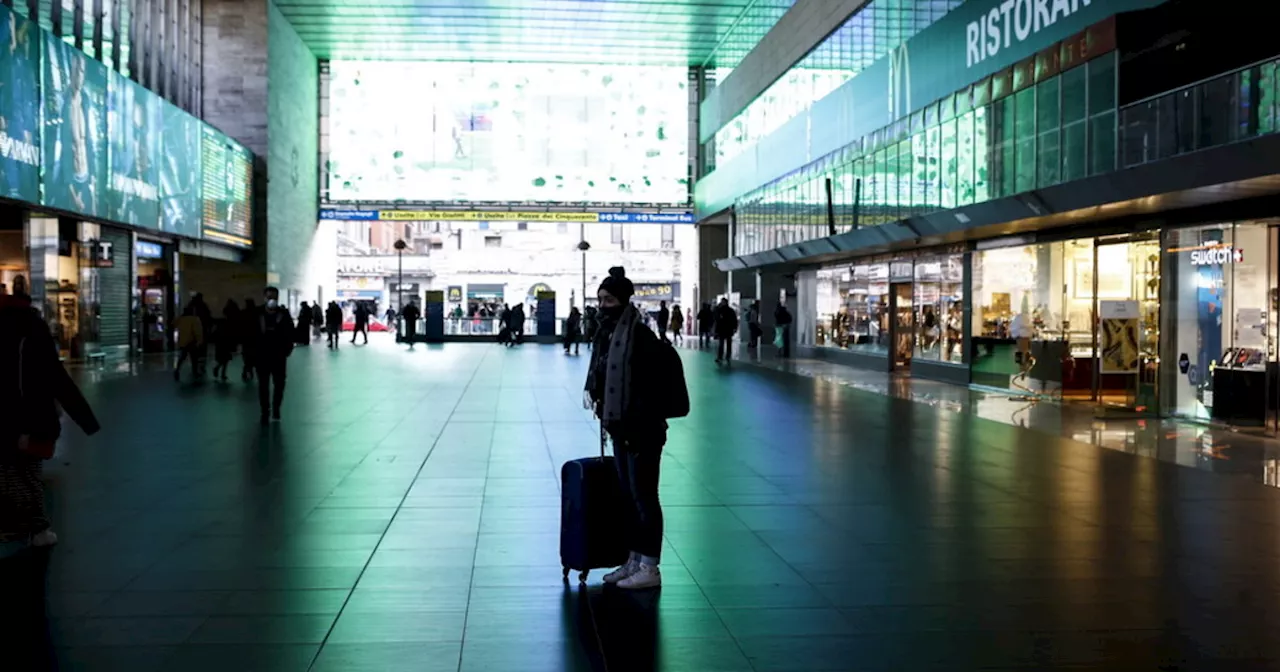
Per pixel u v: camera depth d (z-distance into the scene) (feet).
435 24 146.00
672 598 17.78
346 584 18.42
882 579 19.11
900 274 79.15
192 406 50.08
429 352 113.50
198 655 14.67
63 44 76.43
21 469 20.66
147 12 106.83
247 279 130.72
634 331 18.16
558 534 22.50
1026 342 60.13
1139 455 35.53
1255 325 43.29
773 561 20.42
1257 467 32.81
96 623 16.10
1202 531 23.29
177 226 102.01
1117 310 51.72
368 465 32.14
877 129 83.71
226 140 118.32
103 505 25.46
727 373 78.64
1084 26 53.98
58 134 75.51
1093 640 15.71
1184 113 44.27
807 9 106.32
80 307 83.51
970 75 68.39
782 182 111.86
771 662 14.67
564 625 16.24
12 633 15.60
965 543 22.04
